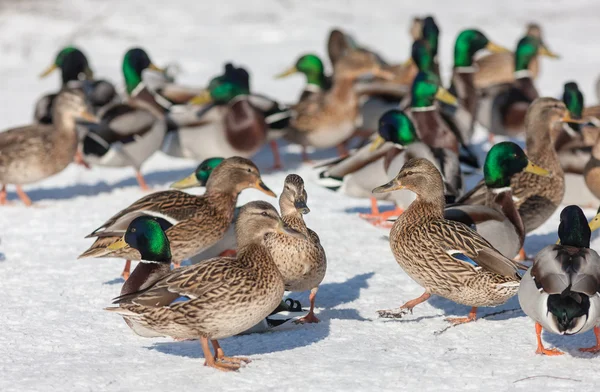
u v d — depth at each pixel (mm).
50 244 13484
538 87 26281
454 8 42188
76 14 37562
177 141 18516
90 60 32062
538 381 8219
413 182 10273
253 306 8586
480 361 8781
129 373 8523
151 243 9148
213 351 9219
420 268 9992
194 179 13461
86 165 19250
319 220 14812
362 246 13258
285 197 10109
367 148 14617
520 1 43531
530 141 13141
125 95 20125
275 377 8398
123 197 16703
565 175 15109
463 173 15859
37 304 10742
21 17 36562
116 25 36938
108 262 12539
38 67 31656
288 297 11062
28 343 9461
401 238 10195
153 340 9641
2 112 24062
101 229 11695
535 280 8188
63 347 9367
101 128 16781
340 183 14805
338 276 11859
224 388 8164
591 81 27312
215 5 40344
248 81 18281
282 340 9508
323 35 36781
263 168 19375
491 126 20016
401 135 13953
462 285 9664
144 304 8312
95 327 10000
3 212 15609
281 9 40625
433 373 8469
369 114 20375
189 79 28469
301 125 19375
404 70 21844
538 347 8961
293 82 28500
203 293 8375
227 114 18141
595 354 8984
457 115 18328
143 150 17062
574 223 8836
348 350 9133
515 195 12648
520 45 19906
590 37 36000
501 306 10664
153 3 39562
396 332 9742
